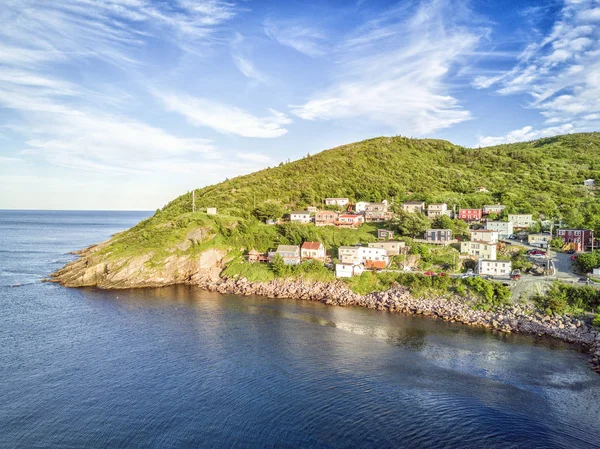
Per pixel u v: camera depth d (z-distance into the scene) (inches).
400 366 2501.2
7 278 5123.0
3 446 1738.4
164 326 3280.0
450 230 4731.8
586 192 6323.8
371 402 2071.9
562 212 5472.4
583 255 3752.5
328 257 4872.0
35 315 3558.1
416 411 1989.4
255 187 7381.9
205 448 1715.1
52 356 2652.6
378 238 5172.2
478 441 1756.9
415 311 3614.7
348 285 4249.5
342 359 2610.7
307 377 2356.1
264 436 1793.8
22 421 1918.1
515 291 3459.6
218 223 5585.6
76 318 3489.2
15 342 2893.7
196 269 5162.4
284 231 5472.4
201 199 7091.5
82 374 2396.7
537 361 2556.6
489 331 3105.3
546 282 3425.2
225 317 3538.4
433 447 1713.8
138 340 2955.2
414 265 4375.0
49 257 6865.2
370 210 5979.3
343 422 1894.7
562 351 2706.7
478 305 3454.7
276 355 2679.6
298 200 6879.9
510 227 4958.2
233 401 2087.8
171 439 1781.5
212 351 2748.5
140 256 4963.1
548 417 1946.4
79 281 4795.8
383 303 3826.3
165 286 4872.0
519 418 1934.1
